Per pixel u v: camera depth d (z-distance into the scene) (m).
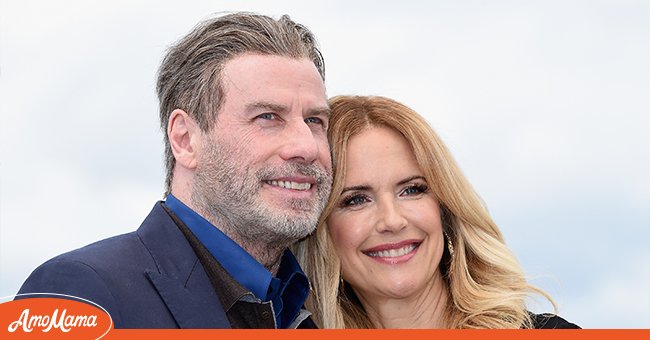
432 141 3.51
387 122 3.51
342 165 3.45
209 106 2.96
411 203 3.49
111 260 2.64
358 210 3.49
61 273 2.56
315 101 3.04
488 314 3.57
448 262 3.74
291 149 2.90
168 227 2.87
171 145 3.05
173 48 3.11
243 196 2.88
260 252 3.01
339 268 3.54
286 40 3.07
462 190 3.59
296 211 2.92
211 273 2.83
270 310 2.80
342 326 3.56
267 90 2.93
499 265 3.66
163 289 2.63
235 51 2.99
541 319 3.56
